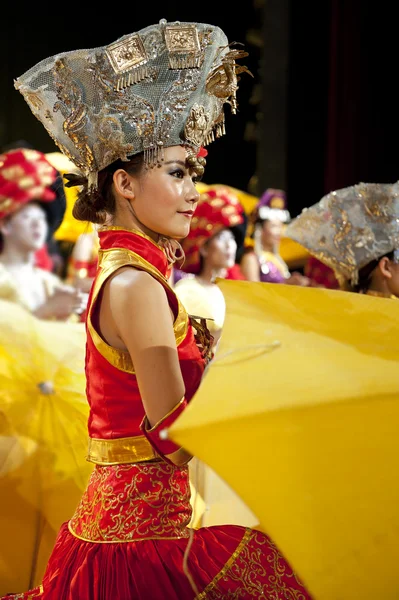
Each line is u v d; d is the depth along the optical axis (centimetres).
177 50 179
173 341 166
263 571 172
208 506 259
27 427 284
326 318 162
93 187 185
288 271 596
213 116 192
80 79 182
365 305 167
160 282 172
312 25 648
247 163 819
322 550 139
